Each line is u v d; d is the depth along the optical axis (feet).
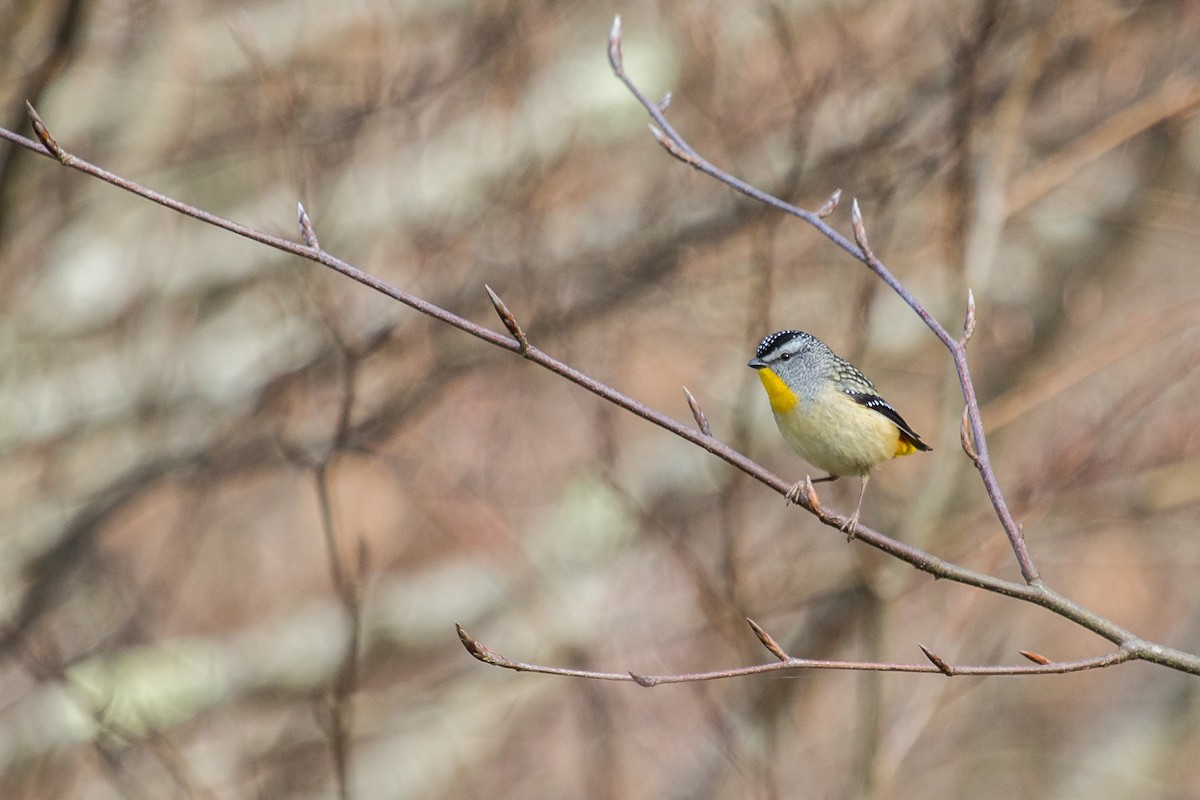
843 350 45.27
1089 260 53.42
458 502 50.65
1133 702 57.77
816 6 49.21
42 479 50.65
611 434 44.96
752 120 47.09
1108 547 60.85
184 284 53.72
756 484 49.37
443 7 51.44
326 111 49.83
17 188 45.80
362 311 47.06
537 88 51.13
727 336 49.47
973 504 48.73
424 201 49.06
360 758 50.47
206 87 54.44
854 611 47.34
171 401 50.88
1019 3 46.73
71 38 40.86
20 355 51.70
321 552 58.90
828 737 49.32
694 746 46.09
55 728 44.83
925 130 48.37
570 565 49.85
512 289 48.24
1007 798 53.98
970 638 51.11
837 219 48.11
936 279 52.39
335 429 40.60
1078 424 50.78
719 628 39.42
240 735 48.03
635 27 55.01
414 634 53.21
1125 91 51.19
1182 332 49.80
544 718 53.88
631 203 52.39
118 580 51.03
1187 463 47.60
